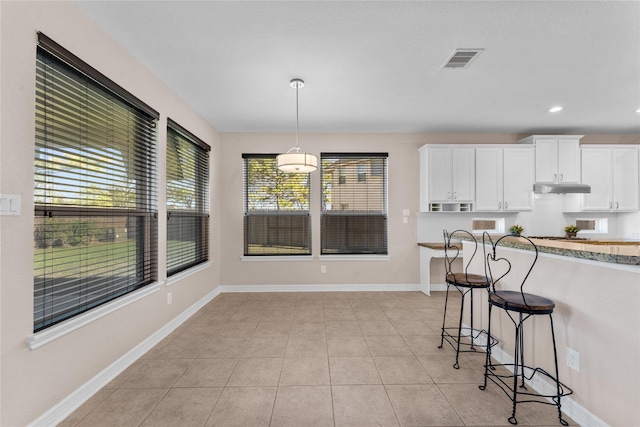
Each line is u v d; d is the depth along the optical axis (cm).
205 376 209
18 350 142
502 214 440
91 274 195
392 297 408
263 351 248
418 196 444
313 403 180
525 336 203
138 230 246
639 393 133
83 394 180
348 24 194
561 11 181
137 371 216
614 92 298
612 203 412
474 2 174
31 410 148
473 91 297
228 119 379
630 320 137
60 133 169
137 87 235
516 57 233
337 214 444
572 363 166
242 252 438
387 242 443
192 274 341
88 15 183
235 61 239
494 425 162
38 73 156
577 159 411
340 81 275
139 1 172
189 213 337
